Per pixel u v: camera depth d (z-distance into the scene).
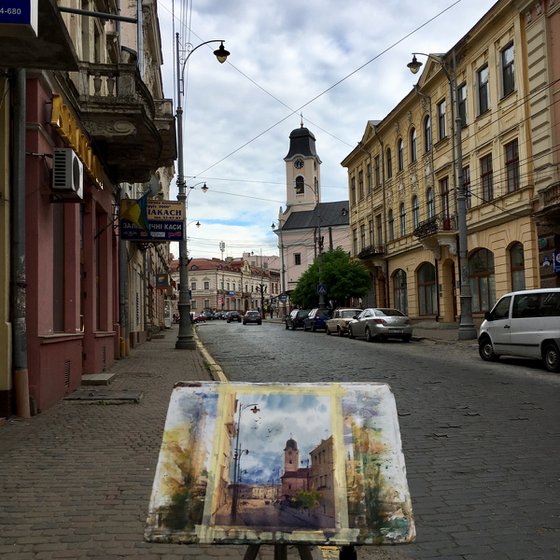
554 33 21.08
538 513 4.79
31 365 8.52
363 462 2.57
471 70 27.05
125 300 18.05
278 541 2.37
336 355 18.53
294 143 91.62
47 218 9.07
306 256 87.81
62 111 9.16
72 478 5.51
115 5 16.75
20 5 5.11
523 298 14.62
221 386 2.79
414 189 34.62
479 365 15.03
